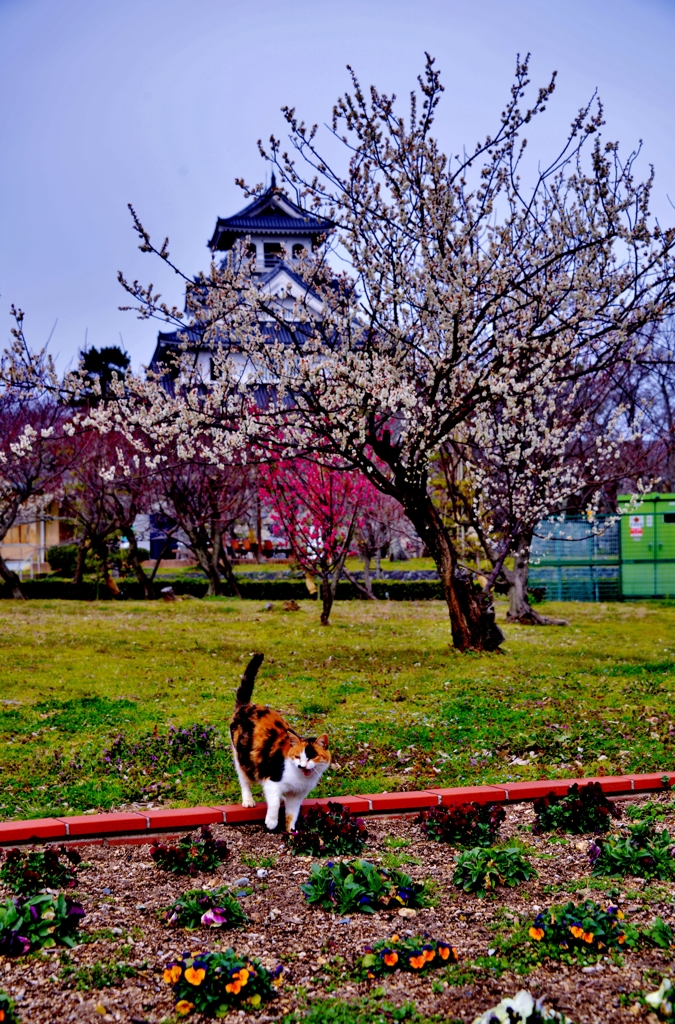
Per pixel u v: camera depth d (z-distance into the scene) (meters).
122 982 4.05
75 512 25.27
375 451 12.27
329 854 5.71
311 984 4.11
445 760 8.09
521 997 3.65
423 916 4.82
